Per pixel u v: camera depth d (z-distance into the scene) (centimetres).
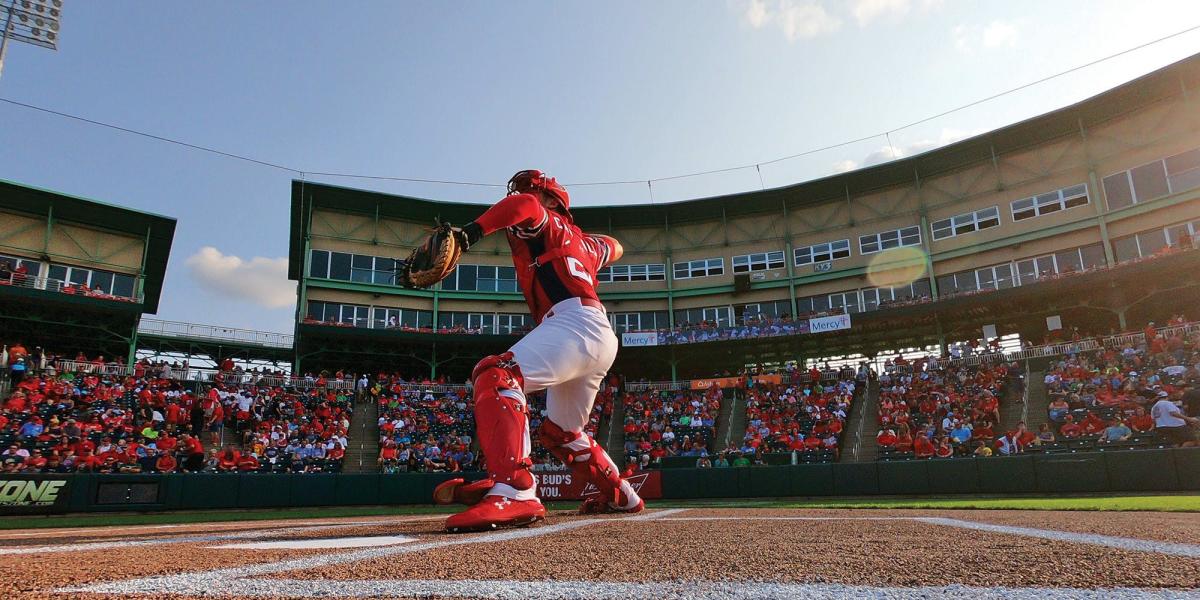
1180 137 2764
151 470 1844
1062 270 2848
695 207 3681
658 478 1853
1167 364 2144
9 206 2708
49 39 2431
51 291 2488
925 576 171
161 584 164
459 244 376
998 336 3009
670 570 186
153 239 3006
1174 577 165
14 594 148
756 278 3609
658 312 3688
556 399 505
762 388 3003
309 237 3400
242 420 2391
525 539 291
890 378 2783
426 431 2758
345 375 3106
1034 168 3108
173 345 3284
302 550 254
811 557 209
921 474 1609
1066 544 239
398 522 628
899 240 3378
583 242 461
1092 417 1869
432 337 3244
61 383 2231
